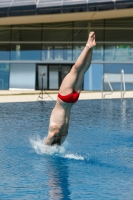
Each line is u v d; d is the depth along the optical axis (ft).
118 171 41.24
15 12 163.94
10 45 175.73
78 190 34.47
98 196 32.91
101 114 87.15
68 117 48.91
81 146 54.70
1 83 174.50
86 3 159.02
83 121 77.36
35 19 169.17
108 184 36.40
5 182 37.09
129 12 161.99
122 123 75.00
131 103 107.86
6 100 121.80
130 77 167.73
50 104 106.52
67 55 172.45
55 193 33.68
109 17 169.89
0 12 165.58
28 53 174.19
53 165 43.62
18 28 176.35
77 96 47.01
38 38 174.40
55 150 50.39
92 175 39.50
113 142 57.72
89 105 103.65
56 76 173.58
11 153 49.83
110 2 157.17
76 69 45.98
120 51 169.48
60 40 173.37
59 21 173.37
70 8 159.94
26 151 50.93
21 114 87.15
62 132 49.24
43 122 76.18
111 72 168.45
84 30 173.06
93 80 168.66
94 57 169.48
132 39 170.30
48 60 172.45
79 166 43.21
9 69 174.40
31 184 36.35
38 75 173.88
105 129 68.54
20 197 32.76
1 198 32.53
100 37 171.73
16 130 67.10
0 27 177.58
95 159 46.93
